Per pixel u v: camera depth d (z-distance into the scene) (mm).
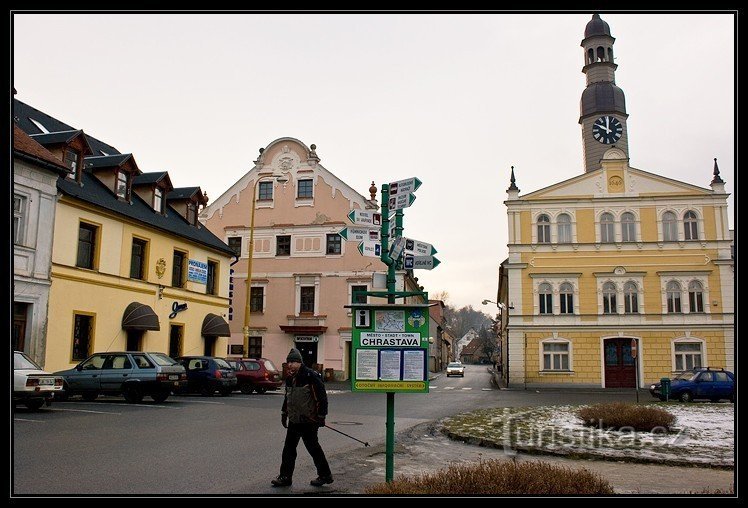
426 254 8000
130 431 12539
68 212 23031
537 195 40219
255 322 42281
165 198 30828
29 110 27719
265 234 43188
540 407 21062
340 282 41500
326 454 10781
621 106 46312
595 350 38062
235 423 14695
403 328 7324
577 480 7020
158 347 28047
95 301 24266
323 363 40812
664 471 9570
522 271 39469
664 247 38500
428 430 14930
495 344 113375
